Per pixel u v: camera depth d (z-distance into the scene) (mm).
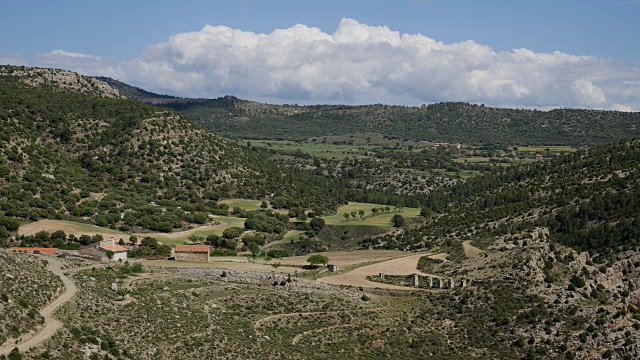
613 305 156000
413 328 151000
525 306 155000
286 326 144500
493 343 145875
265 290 165750
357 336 144750
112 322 119562
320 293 167125
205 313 140500
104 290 138250
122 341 113375
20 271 127875
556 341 145250
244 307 151750
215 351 121000
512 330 148750
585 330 147250
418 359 138250
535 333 147250
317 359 130250
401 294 170250
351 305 160625
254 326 140875
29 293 119688
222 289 162625
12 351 93062
